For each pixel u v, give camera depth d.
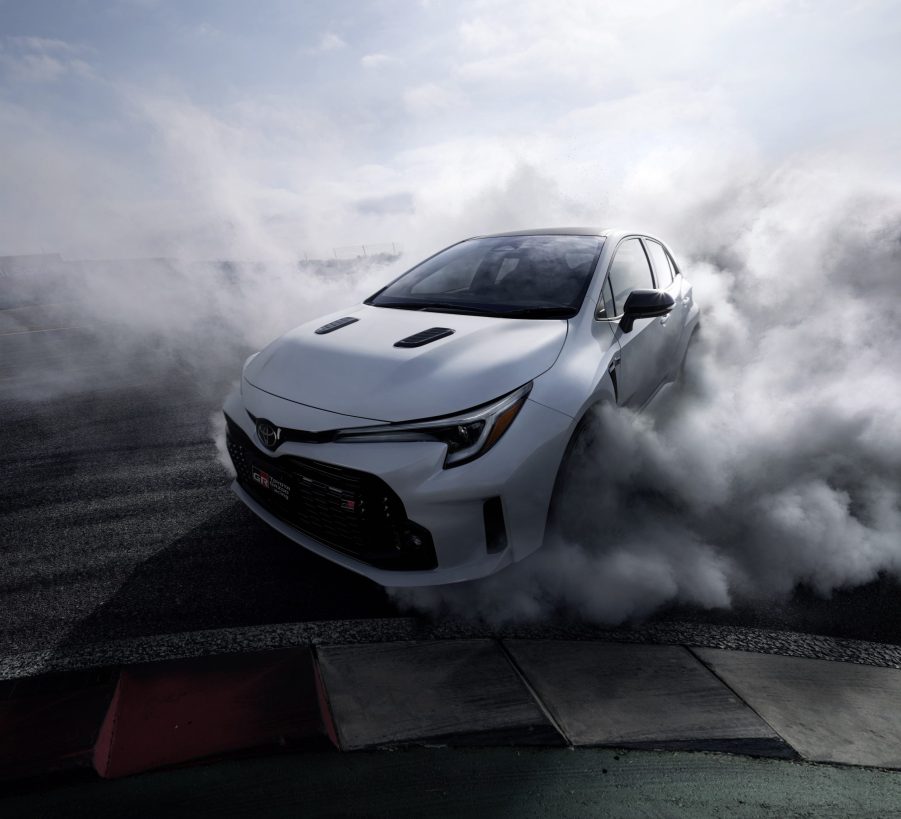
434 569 1.77
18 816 1.18
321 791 1.25
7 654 1.74
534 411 1.82
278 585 2.08
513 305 2.35
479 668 1.64
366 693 1.54
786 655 1.76
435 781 1.28
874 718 1.52
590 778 1.30
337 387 1.86
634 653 1.73
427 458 1.68
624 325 2.47
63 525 2.54
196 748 1.33
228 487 2.89
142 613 1.94
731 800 1.26
